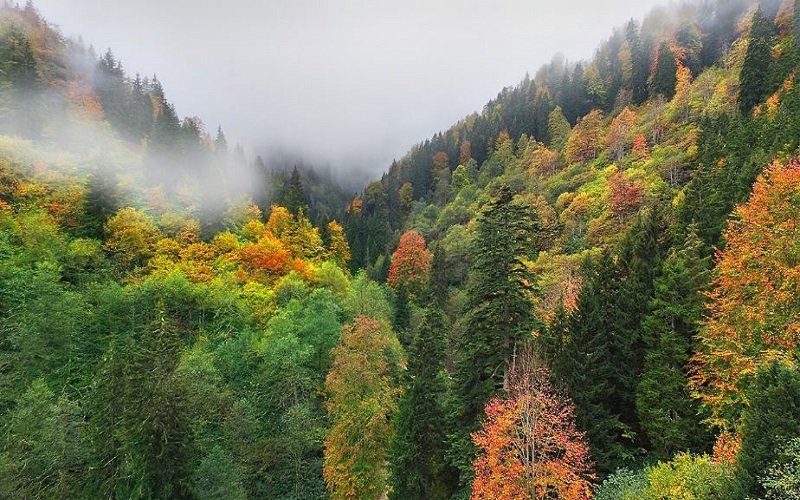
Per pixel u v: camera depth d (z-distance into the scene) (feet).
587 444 63.82
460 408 75.31
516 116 464.65
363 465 86.99
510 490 53.06
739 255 60.03
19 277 116.06
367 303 160.56
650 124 261.85
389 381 102.78
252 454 93.81
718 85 243.81
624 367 73.20
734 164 113.91
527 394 56.03
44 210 152.66
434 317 97.60
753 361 53.52
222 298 146.20
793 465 34.76
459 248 249.96
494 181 349.61
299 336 127.75
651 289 76.38
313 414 109.60
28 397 81.00
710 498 41.65
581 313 76.23
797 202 56.29
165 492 69.00
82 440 78.28
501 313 72.33
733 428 54.90
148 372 78.79
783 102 147.02
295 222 234.79
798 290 52.42
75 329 118.01
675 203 136.87
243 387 118.52
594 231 175.32
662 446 64.08
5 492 68.18
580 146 297.53
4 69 246.06
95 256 148.66
